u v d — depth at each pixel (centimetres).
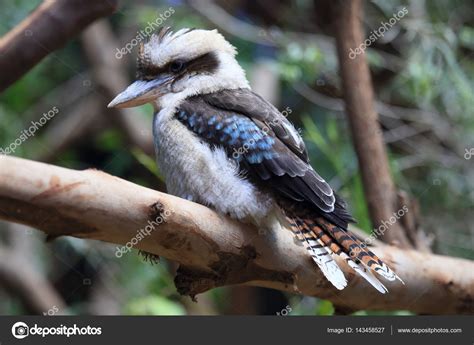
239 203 252
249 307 329
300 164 254
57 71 340
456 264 268
